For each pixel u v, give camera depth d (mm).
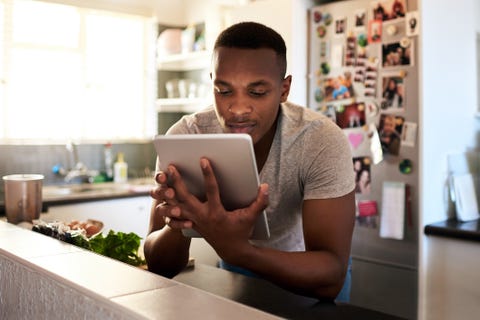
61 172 3629
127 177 3973
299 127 1255
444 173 2475
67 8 3658
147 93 4105
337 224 1146
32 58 3562
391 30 2438
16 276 1004
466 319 2277
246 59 1011
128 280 825
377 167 2518
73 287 809
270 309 1020
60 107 3701
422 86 2307
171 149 915
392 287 2494
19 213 1831
